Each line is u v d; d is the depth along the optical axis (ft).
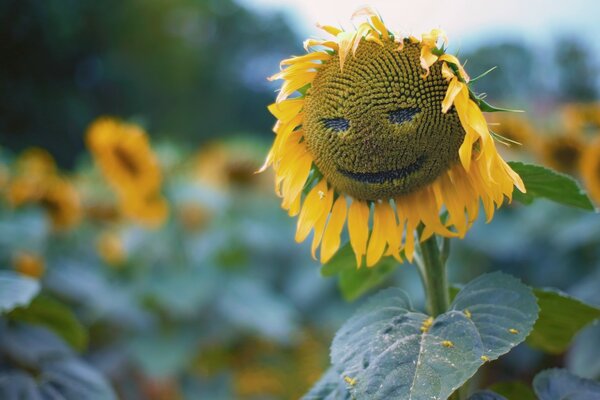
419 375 4.18
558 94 22.65
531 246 15.89
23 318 7.33
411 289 15.97
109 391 6.86
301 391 17.51
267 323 15.65
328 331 18.35
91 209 18.02
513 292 4.60
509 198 4.53
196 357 16.60
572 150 13.82
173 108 72.54
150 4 68.49
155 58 71.31
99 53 63.93
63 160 54.80
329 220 5.38
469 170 4.94
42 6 54.54
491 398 4.81
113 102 67.00
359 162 5.03
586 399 5.04
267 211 22.98
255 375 17.51
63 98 56.13
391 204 5.41
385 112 4.92
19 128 53.62
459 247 16.33
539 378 5.28
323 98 5.13
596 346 10.11
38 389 6.57
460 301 4.73
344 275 6.03
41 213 14.97
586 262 14.58
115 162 14.89
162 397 15.44
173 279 15.71
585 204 5.17
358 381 4.29
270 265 20.81
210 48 83.25
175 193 16.25
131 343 14.87
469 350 4.26
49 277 14.90
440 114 4.91
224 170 21.57
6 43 54.19
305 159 5.35
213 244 18.20
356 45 4.75
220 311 15.52
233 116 79.36
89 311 15.24
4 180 15.62
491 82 21.48
